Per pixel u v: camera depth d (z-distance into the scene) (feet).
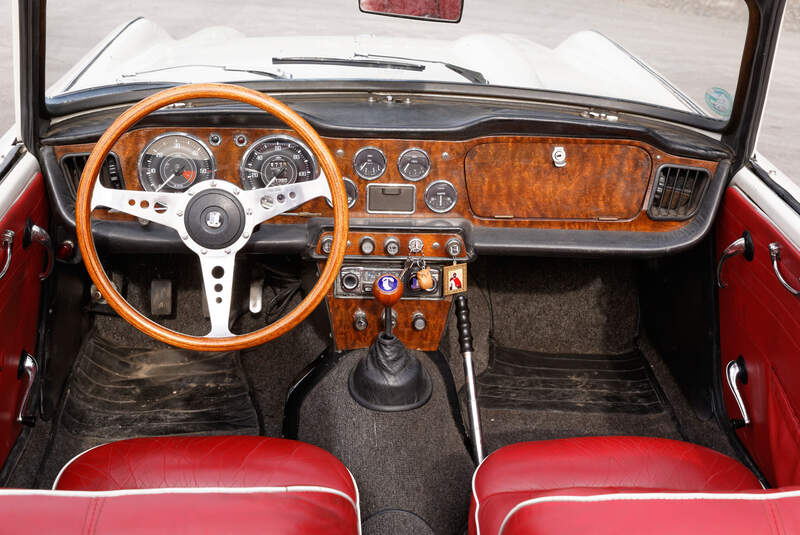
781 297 5.73
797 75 20.66
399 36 7.48
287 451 4.70
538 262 9.45
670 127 7.18
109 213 6.78
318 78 7.34
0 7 18.52
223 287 5.69
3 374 5.79
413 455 6.46
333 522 3.79
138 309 8.80
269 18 7.66
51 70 6.59
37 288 6.64
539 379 8.29
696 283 7.46
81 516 3.20
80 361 7.86
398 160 6.81
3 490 3.26
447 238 6.98
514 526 3.37
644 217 7.10
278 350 8.66
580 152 6.86
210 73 7.21
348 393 7.01
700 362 7.38
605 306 9.12
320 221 7.00
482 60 7.51
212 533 3.27
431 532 5.80
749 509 3.18
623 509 3.23
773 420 5.86
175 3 7.91
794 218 5.67
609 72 7.89
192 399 7.83
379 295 6.41
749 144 6.72
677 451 4.85
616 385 8.20
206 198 5.45
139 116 5.19
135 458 4.59
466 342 7.23
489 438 7.42
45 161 6.48
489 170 6.93
